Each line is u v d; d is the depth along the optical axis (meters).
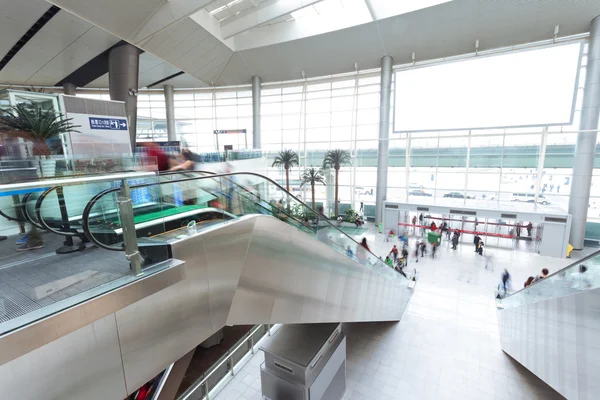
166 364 2.47
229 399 5.78
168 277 2.36
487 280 10.89
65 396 1.76
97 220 2.18
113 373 2.03
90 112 8.88
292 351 5.06
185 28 13.23
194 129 23.12
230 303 3.33
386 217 16.98
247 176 4.21
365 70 18.41
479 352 6.89
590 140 12.60
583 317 3.76
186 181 3.04
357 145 19.67
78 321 1.76
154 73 18.59
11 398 1.52
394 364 6.60
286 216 4.64
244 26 14.33
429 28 13.59
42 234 2.23
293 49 16.36
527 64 13.26
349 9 14.11
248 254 3.61
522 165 15.38
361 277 6.31
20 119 6.14
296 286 4.52
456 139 16.62
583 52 12.59
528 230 14.98
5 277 2.01
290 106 20.91
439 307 8.98
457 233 14.41
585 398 3.69
